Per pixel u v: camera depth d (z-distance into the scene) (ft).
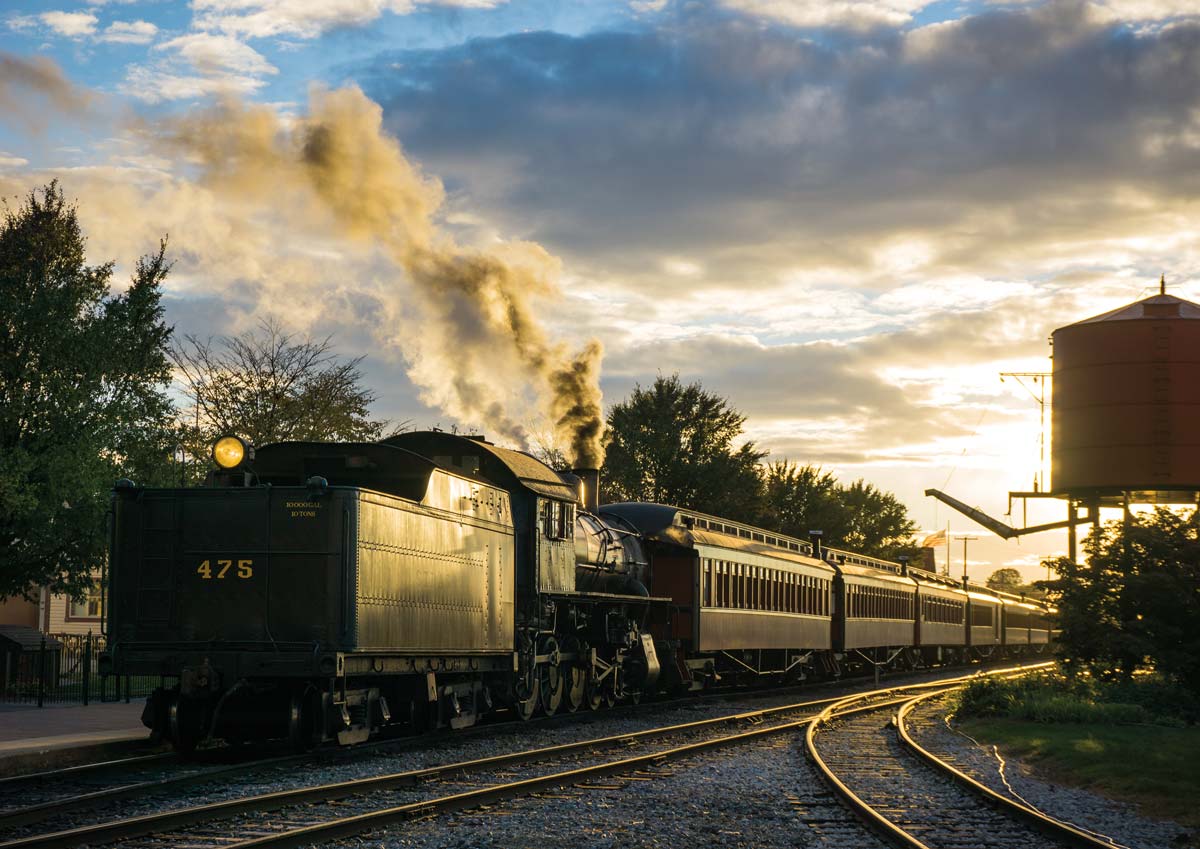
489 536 58.08
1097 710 68.28
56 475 80.43
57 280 90.84
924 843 31.78
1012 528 140.77
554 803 36.11
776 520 184.44
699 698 85.51
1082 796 41.73
